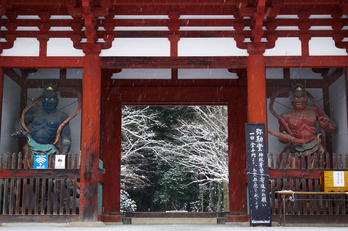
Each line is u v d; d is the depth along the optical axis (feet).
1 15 31.07
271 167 30.91
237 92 41.47
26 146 37.22
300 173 30.68
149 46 32.65
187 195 86.17
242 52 32.53
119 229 26.53
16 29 32.73
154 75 41.91
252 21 31.63
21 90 40.14
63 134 36.96
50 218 30.07
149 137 84.33
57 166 31.27
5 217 30.01
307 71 41.09
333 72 40.19
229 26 32.86
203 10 32.32
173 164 83.97
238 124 41.22
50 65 32.27
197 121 75.41
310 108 38.68
